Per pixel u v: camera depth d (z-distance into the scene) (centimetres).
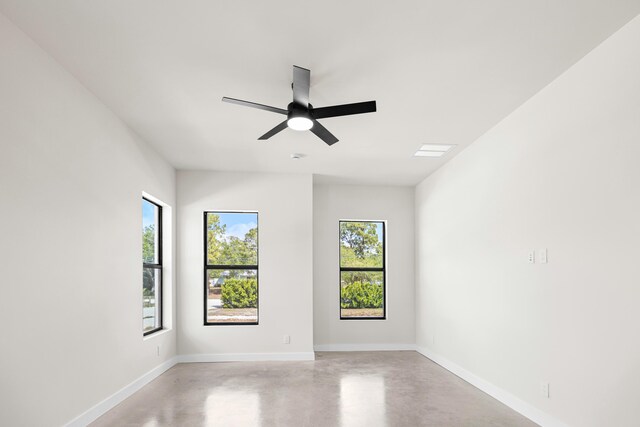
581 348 302
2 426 244
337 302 713
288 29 265
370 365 588
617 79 271
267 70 318
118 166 412
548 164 346
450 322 561
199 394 441
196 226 629
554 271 336
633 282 257
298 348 629
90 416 348
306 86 294
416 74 326
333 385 479
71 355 319
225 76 328
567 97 321
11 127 255
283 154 547
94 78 331
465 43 283
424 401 419
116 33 269
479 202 477
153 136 471
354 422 360
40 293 282
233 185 640
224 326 621
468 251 505
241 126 442
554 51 294
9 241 252
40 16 251
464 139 483
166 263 593
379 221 740
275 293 634
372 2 239
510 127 408
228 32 268
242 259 648
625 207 264
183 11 246
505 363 412
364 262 735
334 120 423
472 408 397
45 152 290
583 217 302
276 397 432
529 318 371
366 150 527
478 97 369
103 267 376
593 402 289
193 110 397
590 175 296
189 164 599
